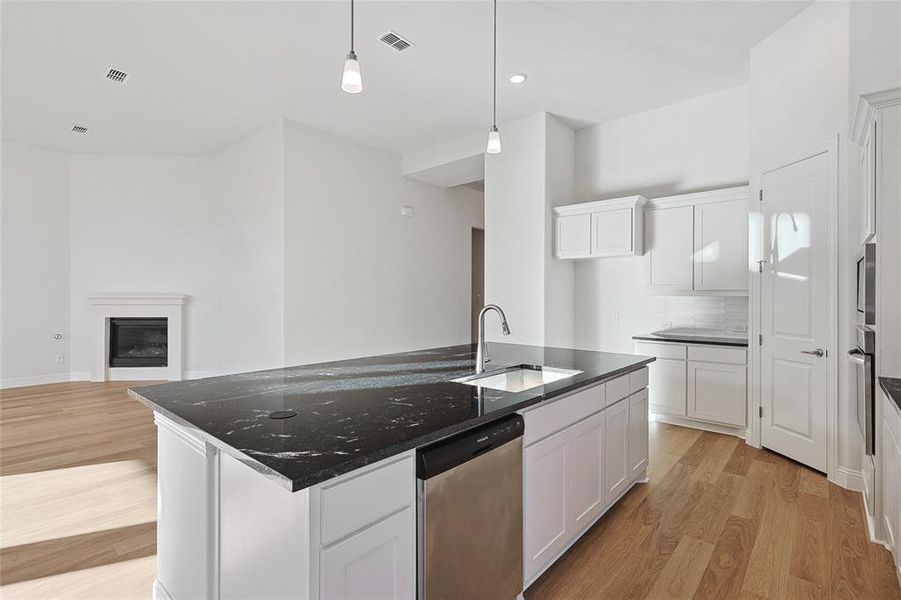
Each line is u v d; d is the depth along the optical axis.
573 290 5.16
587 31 3.36
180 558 1.58
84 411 4.66
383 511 1.23
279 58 3.70
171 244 6.41
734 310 4.19
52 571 1.99
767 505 2.57
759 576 1.93
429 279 6.70
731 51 3.62
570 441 2.04
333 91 4.30
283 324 4.96
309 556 1.05
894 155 2.19
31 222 5.92
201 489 1.45
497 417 1.55
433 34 3.38
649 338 4.25
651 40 3.48
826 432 2.92
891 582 1.88
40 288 5.99
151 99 4.46
